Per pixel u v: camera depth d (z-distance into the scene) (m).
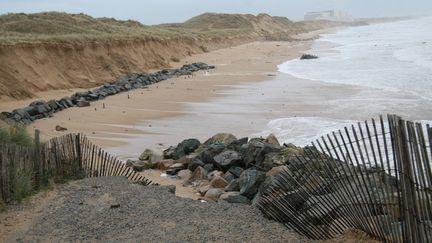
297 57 59.09
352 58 50.84
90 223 8.72
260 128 20.48
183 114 24.62
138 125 22.36
